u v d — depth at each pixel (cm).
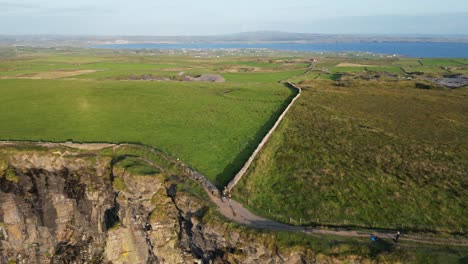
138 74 16550
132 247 5512
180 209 4903
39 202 5962
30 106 9344
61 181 6006
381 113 9256
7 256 5825
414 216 4509
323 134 7338
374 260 3753
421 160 6062
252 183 5300
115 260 5509
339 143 6825
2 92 10944
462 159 6131
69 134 7156
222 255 4350
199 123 8106
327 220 4450
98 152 6272
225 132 7475
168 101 10231
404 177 5444
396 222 4400
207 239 4494
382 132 7556
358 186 5194
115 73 16875
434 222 4381
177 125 7931
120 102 9969
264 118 8594
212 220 4434
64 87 11819
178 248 5025
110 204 5744
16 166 5934
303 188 5172
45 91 11150
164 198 5203
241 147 6588
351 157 6169
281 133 7444
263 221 4438
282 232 4153
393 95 11638
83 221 5919
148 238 5219
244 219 4459
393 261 3722
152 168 5641
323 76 17512
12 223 5847
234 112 9131
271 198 4953
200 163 5925
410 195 4953
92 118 8369
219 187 5184
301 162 5997
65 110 9012
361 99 10962
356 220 4453
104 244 5756
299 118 8600
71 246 5878
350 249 3888
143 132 7406
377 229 4281
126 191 5403
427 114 9200
